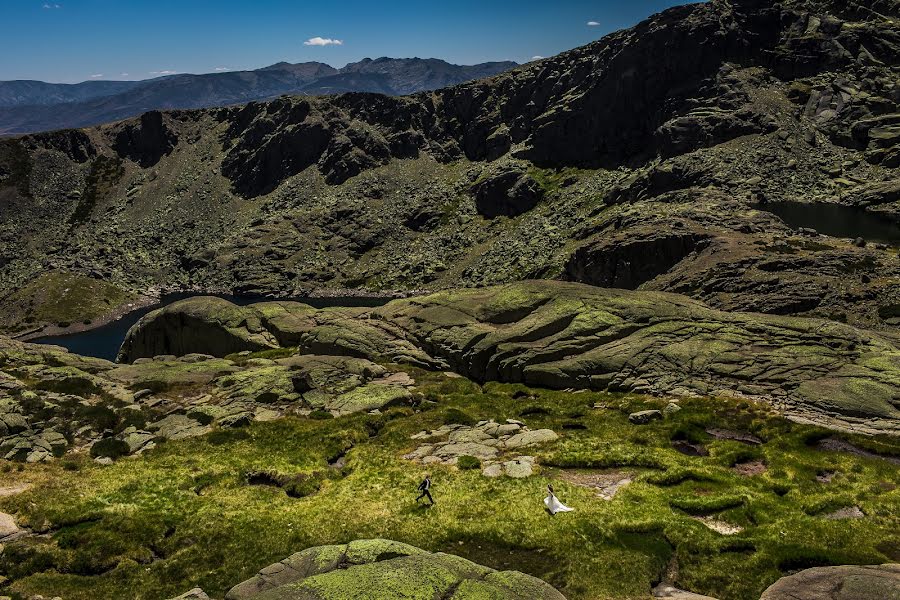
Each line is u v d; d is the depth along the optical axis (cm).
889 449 3672
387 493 3422
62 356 6900
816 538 2636
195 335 8500
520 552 2709
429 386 5788
